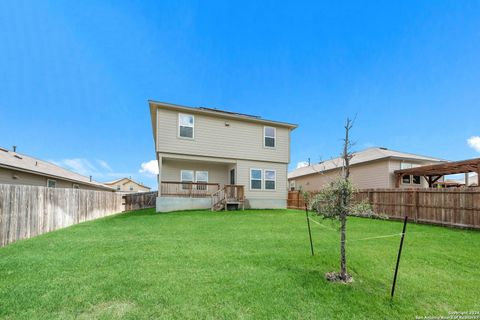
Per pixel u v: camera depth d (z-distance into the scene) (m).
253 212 11.89
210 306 2.82
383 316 2.69
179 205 12.85
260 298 3.01
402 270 3.98
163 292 3.12
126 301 2.92
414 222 9.38
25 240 6.35
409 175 16.38
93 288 3.23
